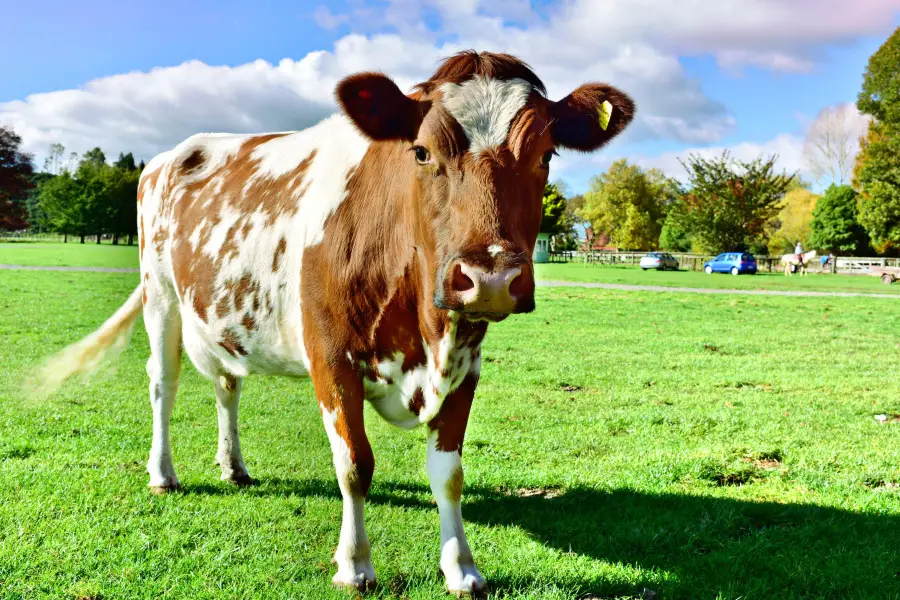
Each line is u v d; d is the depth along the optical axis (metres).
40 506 4.59
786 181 60.84
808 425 7.27
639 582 3.80
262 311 4.37
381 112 3.44
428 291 3.35
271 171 4.70
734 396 8.71
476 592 3.62
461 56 3.41
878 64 57.16
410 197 3.46
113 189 91.00
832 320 18.11
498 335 14.10
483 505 4.97
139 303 5.86
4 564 3.79
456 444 3.76
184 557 3.95
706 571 3.93
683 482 5.52
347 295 3.73
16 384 8.48
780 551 4.18
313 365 3.93
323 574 3.84
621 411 7.81
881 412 7.92
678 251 80.94
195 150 5.44
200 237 4.85
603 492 5.22
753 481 5.54
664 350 12.51
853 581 3.78
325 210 3.99
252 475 5.54
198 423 7.01
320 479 5.48
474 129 3.12
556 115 3.65
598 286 31.39
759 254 67.88
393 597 3.60
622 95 3.75
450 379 3.55
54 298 18.42
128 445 6.16
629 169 93.69
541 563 4.01
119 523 4.40
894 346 13.33
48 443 6.09
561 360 11.25
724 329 15.74
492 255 2.89
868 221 56.12
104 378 9.09
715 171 61.72
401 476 5.61
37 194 112.19
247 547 4.14
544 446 6.44
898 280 38.09
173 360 5.30
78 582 3.65
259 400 8.12
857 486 5.33
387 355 3.70
